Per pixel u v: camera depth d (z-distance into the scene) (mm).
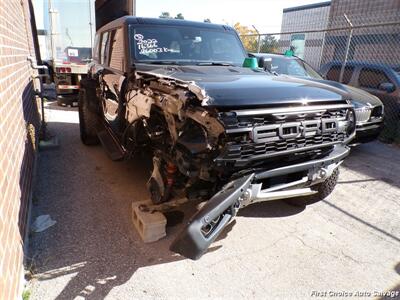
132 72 3715
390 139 7449
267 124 2545
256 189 2662
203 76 3141
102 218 3566
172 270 2789
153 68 3688
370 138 6363
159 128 3051
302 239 3348
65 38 9633
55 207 3773
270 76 3559
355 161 6031
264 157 2541
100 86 5203
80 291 2506
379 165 5824
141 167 5109
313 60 15523
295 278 2760
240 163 2445
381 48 12531
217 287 2613
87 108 5598
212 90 2502
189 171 2566
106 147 4359
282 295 2561
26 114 4461
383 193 4578
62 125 7809
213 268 2840
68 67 9664
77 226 3389
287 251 3131
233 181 2531
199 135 2510
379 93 7605
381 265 2980
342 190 4641
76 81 9875
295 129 2664
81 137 6199
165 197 3057
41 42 14211
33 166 4488
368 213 3971
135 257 2932
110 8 9219
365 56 13086
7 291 1994
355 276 2818
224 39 4660
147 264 2850
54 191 4195
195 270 2803
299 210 3973
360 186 4809
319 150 3018
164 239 3201
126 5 8109
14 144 3055
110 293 2502
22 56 4996
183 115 2539
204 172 2523
